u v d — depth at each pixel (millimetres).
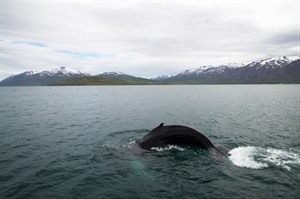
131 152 19203
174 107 55750
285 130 29125
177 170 15617
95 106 59188
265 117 39875
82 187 13500
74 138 24844
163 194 12680
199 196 12453
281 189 13078
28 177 14812
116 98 88625
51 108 55000
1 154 19359
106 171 15703
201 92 141750
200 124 33531
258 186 13414
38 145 22125
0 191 12992
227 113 44875
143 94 117688
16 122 35062
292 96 97562
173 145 19094
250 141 23703
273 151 19688
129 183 13961
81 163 17219
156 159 17453
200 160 17125
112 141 23188
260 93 126312
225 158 17516
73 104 65312
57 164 17062
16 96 110312
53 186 13633
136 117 39938
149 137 20234
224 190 13031
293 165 16344
